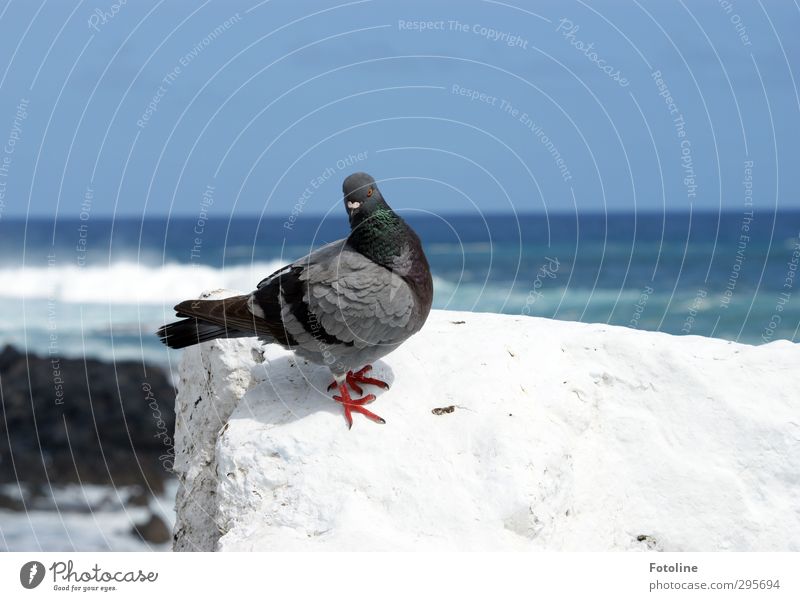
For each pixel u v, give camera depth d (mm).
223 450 6098
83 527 16375
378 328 5941
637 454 6219
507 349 6680
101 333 30172
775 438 6137
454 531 5395
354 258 6004
